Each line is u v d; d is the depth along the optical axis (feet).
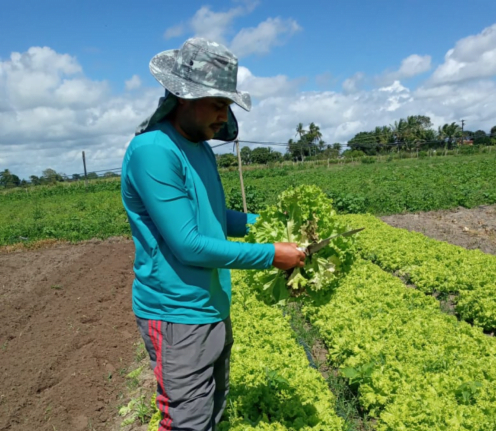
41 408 19.22
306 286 11.94
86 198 129.08
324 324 22.36
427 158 215.10
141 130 10.31
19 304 33.24
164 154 9.50
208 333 10.57
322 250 12.34
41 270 44.65
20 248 59.93
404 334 20.80
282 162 249.96
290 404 15.02
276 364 17.81
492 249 42.73
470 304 25.39
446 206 65.92
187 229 9.44
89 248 55.36
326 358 20.90
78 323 28.55
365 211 66.85
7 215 99.96
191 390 10.35
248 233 13.06
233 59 9.80
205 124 10.03
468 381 16.14
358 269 30.58
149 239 10.05
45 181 226.17
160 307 10.25
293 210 12.49
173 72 9.86
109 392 20.51
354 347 19.10
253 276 12.39
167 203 9.39
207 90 9.50
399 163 190.60
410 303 25.44
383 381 16.43
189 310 10.22
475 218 58.34
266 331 21.70
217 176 11.44
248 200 75.10
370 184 101.60
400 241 40.24
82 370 22.07
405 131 360.89
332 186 102.42
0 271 45.19
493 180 89.56
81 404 19.36
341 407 16.94
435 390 15.99
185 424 10.39
